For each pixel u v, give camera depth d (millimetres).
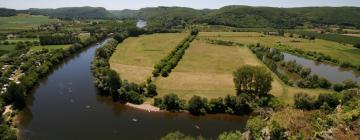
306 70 179875
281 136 69062
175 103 125312
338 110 86312
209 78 167250
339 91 148000
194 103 122562
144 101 133500
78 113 123062
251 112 122312
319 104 118562
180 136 81500
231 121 117375
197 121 116750
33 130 108375
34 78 159000
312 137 66812
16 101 126312
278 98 128625
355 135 65562
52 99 138750
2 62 194000
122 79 162625
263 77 134250
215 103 123688
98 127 111188
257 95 134750
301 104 120062
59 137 103812
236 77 141750
